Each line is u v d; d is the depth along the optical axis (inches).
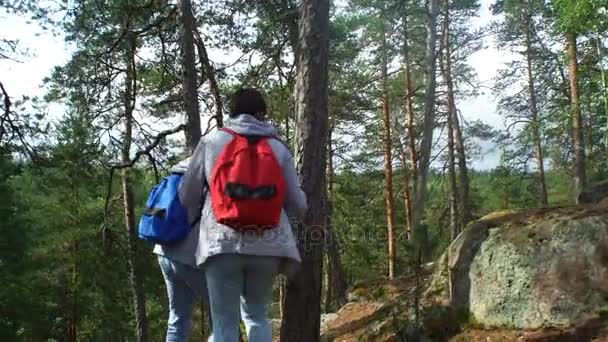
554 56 968.3
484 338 275.4
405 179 1034.7
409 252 352.8
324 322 426.0
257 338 133.7
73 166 565.0
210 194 135.9
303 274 282.8
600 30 616.7
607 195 401.4
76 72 506.0
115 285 880.3
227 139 135.6
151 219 160.6
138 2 475.2
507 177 1077.8
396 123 1038.4
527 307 274.7
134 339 1037.2
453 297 310.5
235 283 132.6
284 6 482.0
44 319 946.1
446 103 958.4
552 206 322.7
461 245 321.4
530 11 992.2
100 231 655.1
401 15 721.0
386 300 397.4
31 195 940.0
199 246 135.0
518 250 289.7
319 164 290.7
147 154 462.6
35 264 931.3
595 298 260.4
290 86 522.6
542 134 868.0
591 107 792.9
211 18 506.3
